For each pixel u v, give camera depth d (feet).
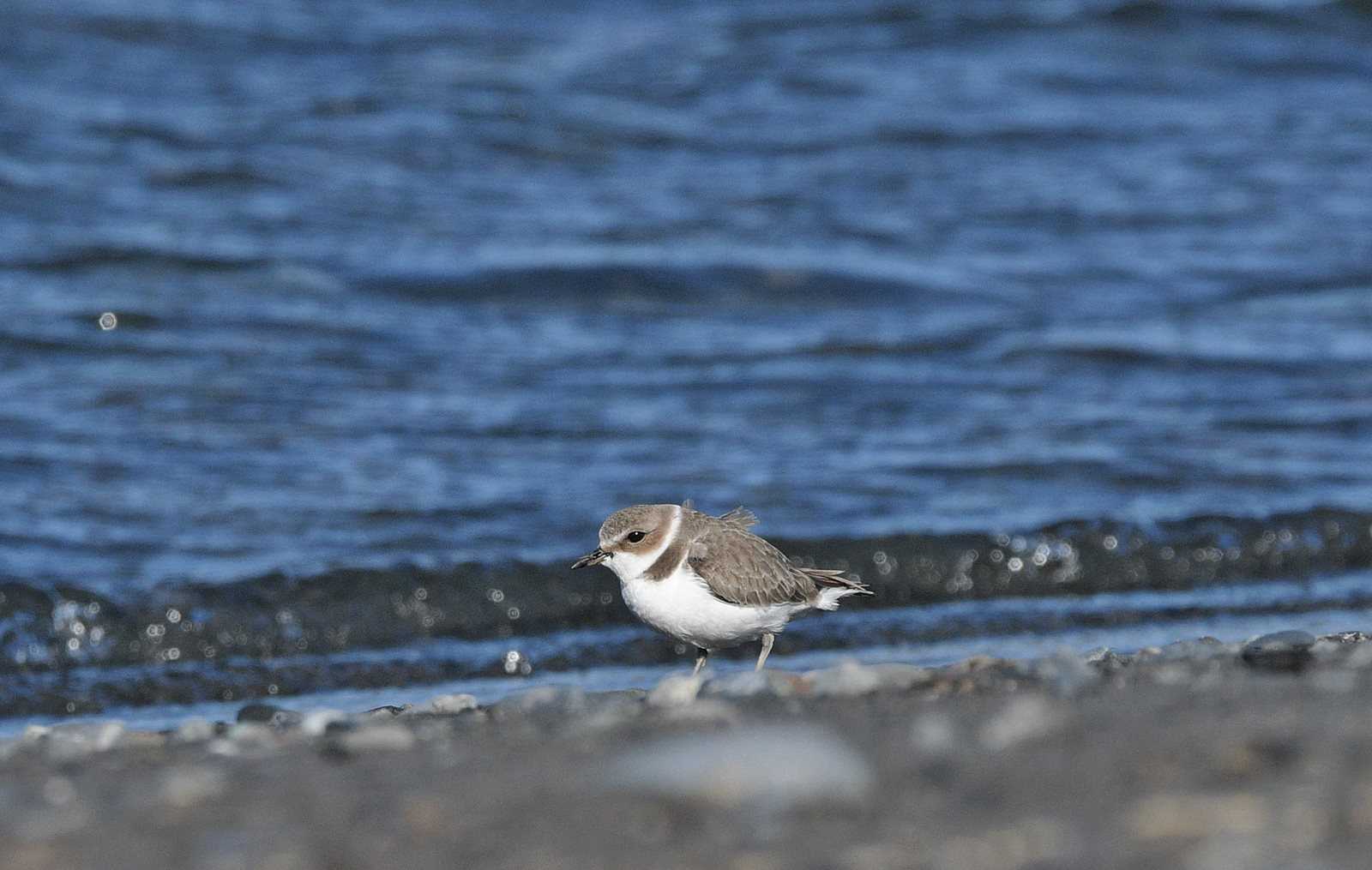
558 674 38.32
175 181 75.25
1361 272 71.05
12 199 71.15
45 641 38.58
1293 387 59.52
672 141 85.35
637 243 71.82
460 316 64.28
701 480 50.11
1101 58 100.07
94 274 65.16
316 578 41.55
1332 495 49.55
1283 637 27.53
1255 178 83.05
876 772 18.11
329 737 23.52
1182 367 61.52
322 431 53.06
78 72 88.17
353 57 95.40
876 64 97.86
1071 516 46.75
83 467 49.21
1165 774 17.20
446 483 49.32
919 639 40.11
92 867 16.35
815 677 26.09
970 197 79.77
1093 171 83.87
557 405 56.29
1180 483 50.60
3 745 24.66
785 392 58.23
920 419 56.13
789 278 68.74
